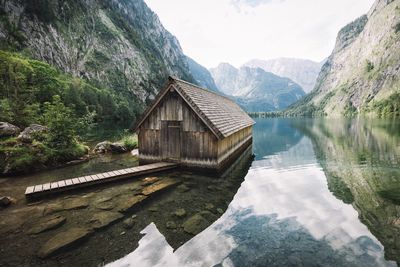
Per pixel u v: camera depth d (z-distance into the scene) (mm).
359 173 13305
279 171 14125
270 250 5688
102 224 6793
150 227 6703
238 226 6910
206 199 9031
